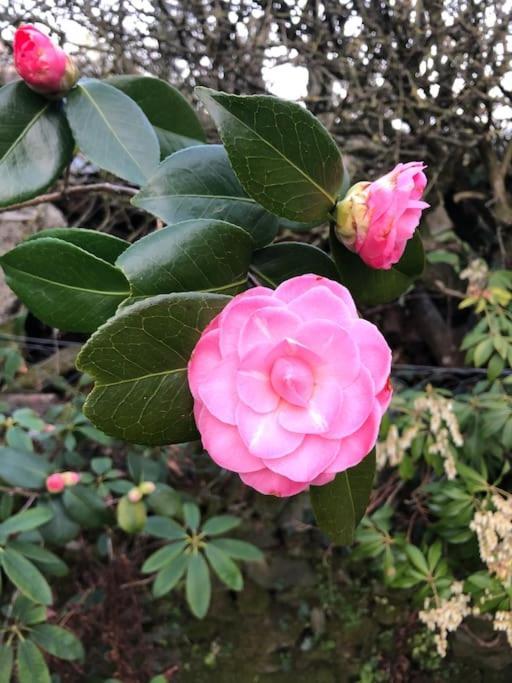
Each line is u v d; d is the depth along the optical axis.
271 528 0.86
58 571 0.68
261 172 0.29
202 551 0.76
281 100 0.28
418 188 0.30
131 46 0.83
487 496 0.67
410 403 0.72
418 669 0.83
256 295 0.25
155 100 0.45
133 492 0.70
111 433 0.26
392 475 0.77
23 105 0.36
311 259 0.33
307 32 0.82
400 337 0.90
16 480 0.65
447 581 0.69
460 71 0.78
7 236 0.87
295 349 0.24
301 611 0.86
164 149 0.46
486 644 0.78
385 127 0.84
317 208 0.31
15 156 0.36
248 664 0.86
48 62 0.35
